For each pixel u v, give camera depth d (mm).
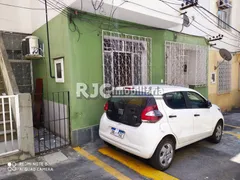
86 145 4398
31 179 3041
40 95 5480
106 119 3797
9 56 6004
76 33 4203
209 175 3168
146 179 3037
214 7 8445
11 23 5980
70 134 4332
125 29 5156
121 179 3039
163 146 3246
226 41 9484
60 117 4680
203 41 8039
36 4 5574
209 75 8539
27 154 3656
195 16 7434
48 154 3902
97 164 3527
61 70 4469
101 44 4668
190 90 4059
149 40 5816
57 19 4414
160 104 3281
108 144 4094
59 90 4652
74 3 3840
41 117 5578
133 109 3322
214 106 4738
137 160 3680
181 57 7062
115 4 4016
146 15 4633
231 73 10133
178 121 3463
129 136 3221
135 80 5617
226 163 3607
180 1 5441
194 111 3873
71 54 4156
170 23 5414
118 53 5133
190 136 3748
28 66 6121
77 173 3223
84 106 4461
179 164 3547
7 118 4297
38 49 5039
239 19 10234
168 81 6590
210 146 4480
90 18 4410
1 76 5242
